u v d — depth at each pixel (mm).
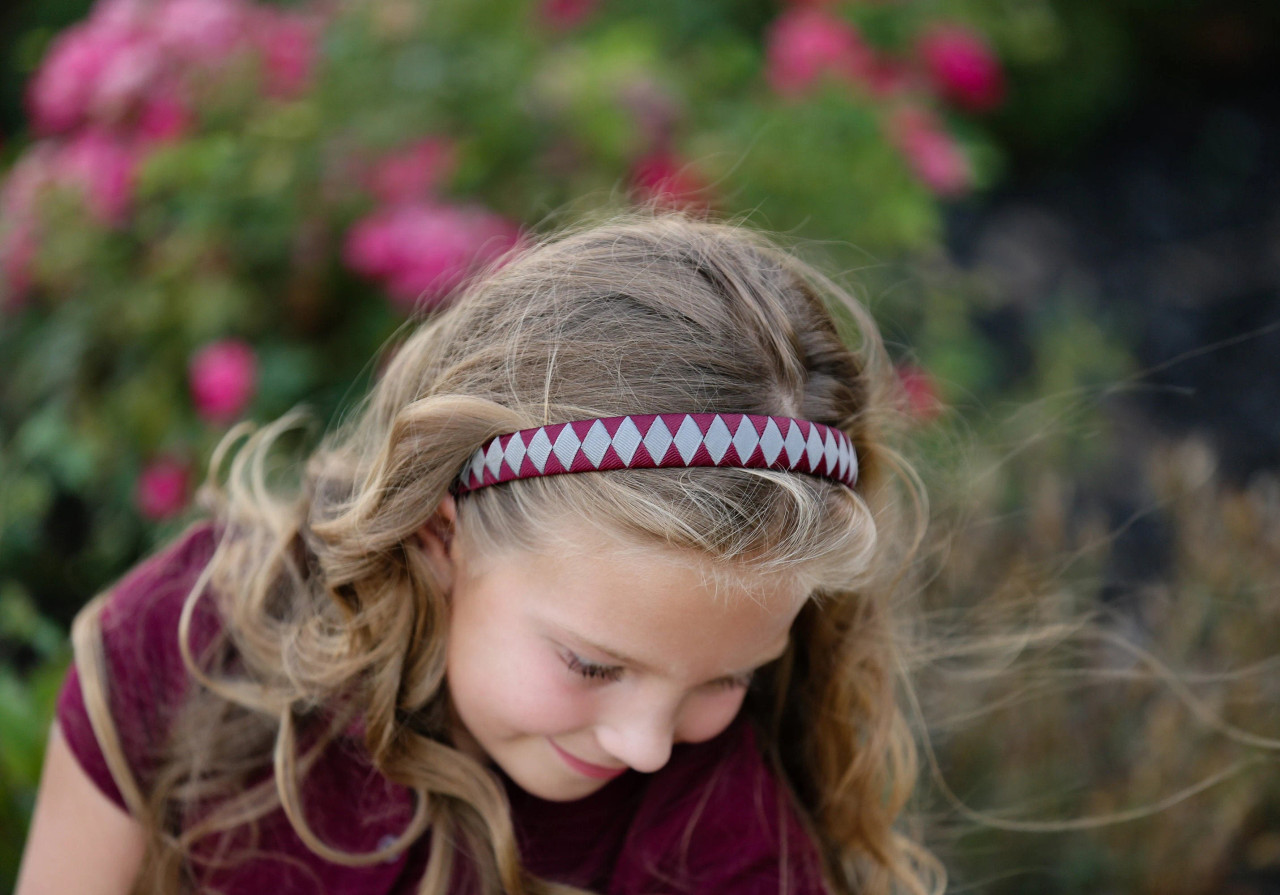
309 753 1118
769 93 2426
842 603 1177
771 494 874
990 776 1856
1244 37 4527
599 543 875
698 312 936
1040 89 3906
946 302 2568
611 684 933
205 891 1139
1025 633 1642
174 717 1137
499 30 2297
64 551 2301
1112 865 1830
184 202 2162
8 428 2330
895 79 2607
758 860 1153
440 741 1124
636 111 2146
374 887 1111
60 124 2227
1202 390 3238
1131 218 3883
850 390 1030
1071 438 2539
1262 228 3846
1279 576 1835
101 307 2188
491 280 1057
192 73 2182
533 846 1161
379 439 1110
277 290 2209
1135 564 2596
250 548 1195
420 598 1041
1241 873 1867
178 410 2154
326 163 2180
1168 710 1808
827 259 2035
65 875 1171
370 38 2262
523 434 921
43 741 1491
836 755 1240
